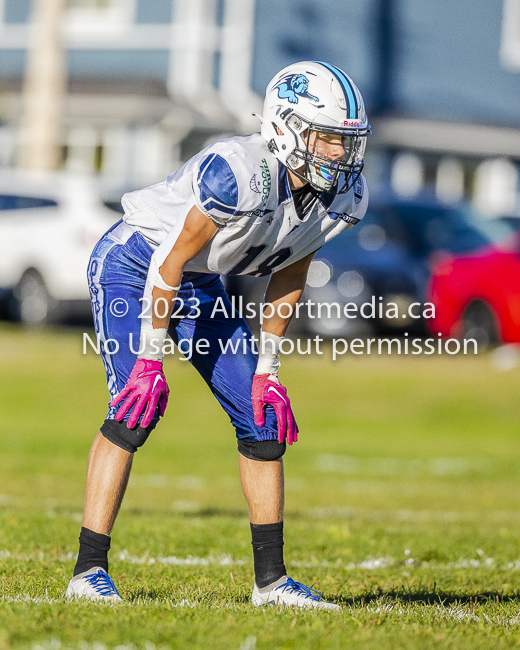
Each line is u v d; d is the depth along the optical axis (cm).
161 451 4306
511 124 9544
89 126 8856
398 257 5700
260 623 1269
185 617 1307
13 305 6281
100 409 5247
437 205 6288
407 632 1273
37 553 1920
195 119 8694
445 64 9281
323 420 5053
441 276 5622
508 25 9481
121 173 8800
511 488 3609
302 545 2148
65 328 6272
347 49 9006
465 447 4647
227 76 8881
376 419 5094
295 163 1391
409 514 2897
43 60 7956
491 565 1973
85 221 6025
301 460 4188
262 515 1479
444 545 2173
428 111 9269
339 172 1405
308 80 1386
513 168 9594
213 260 1438
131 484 3475
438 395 5325
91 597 1409
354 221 1501
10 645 1144
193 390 5484
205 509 2845
